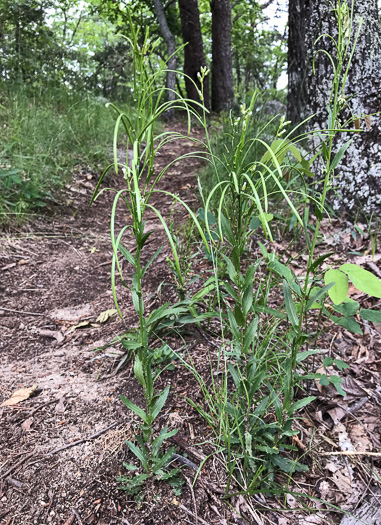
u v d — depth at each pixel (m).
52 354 1.96
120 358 1.91
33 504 1.27
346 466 1.43
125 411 1.62
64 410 1.62
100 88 9.62
